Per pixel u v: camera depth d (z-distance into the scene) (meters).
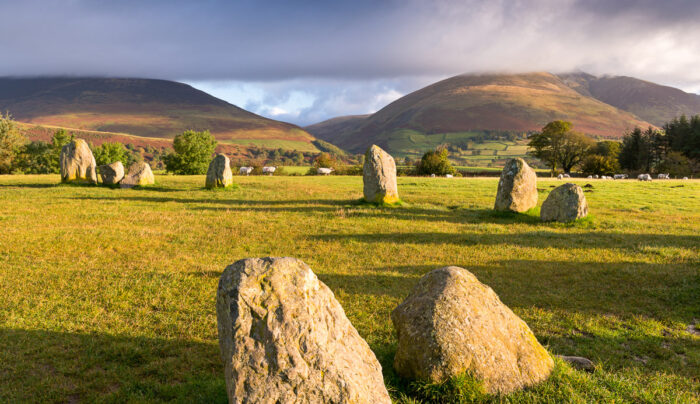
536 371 5.98
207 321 8.77
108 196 27.16
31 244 13.96
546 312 9.67
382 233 17.94
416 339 5.90
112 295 9.89
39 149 68.31
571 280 11.99
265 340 4.39
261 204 25.56
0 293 9.72
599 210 26.20
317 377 4.34
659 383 6.49
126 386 6.37
